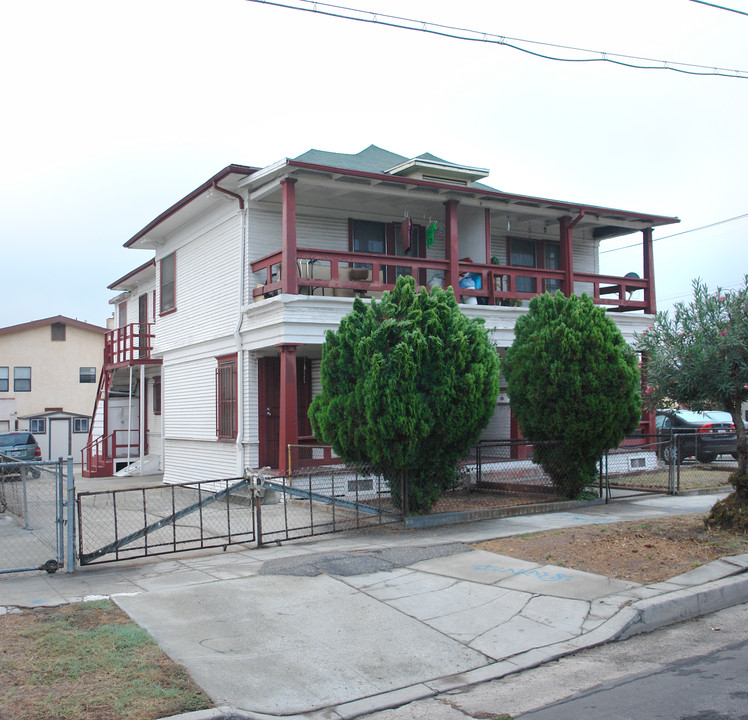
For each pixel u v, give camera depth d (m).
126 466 23.98
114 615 6.49
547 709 4.84
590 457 12.62
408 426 9.96
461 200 15.51
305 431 16.41
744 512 9.26
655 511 11.87
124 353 22.64
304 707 4.90
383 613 6.70
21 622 6.22
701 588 7.02
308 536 9.94
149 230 18.98
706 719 4.50
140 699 4.73
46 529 11.53
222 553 9.28
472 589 7.34
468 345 10.82
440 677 5.44
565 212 16.89
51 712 4.52
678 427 18.47
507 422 18.50
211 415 16.94
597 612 6.55
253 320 14.77
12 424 34.50
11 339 34.84
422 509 10.98
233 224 15.79
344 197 15.57
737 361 8.95
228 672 5.32
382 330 10.23
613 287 19.70
